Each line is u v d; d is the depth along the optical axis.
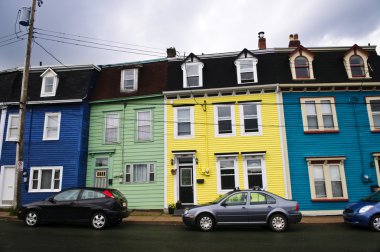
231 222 11.91
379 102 17.80
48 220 12.31
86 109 19.89
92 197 12.50
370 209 11.83
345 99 17.88
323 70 18.73
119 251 8.65
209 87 18.78
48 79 20.50
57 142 19.11
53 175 18.64
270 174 17.12
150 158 18.58
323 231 11.88
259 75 18.77
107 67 21.73
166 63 20.78
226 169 17.70
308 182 16.91
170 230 12.12
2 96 20.34
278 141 17.45
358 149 17.17
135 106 19.55
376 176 16.77
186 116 18.73
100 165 19.27
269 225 11.86
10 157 19.23
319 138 17.41
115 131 19.59
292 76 18.41
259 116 17.97
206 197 17.42
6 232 11.21
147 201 18.03
